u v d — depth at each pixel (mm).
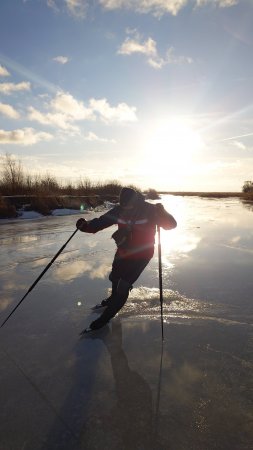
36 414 2125
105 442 1896
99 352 2895
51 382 2463
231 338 3119
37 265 5949
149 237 3330
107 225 3373
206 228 11031
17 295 4379
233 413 2117
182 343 3035
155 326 3408
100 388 2385
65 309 3893
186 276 5207
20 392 2350
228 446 1860
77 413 2131
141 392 2334
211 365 2664
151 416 2098
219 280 4973
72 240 8633
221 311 3768
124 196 3256
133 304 4012
